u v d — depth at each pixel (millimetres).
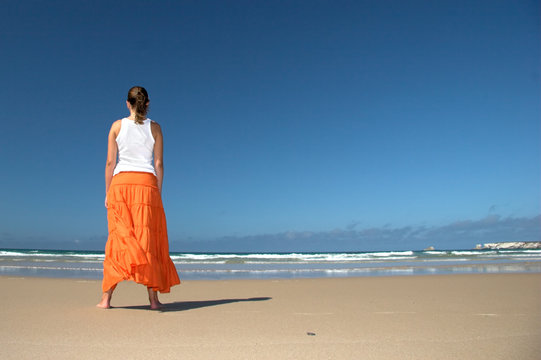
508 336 2250
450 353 1870
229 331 2367
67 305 3594
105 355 1802
